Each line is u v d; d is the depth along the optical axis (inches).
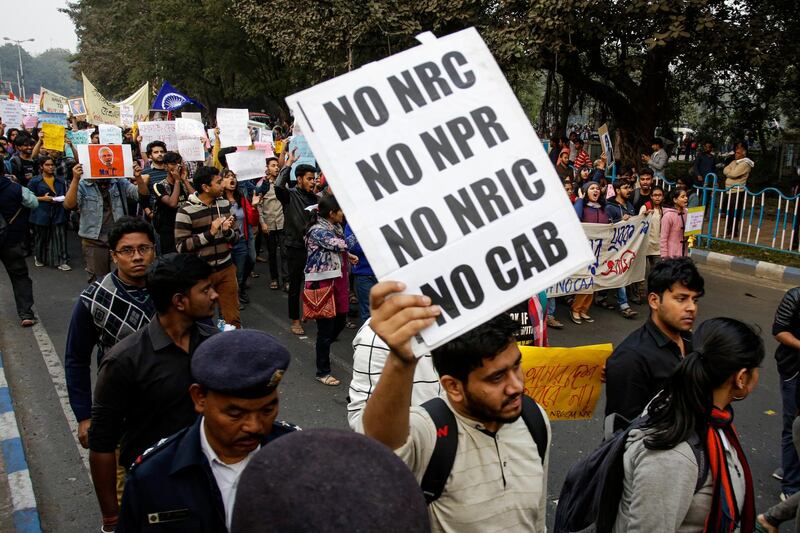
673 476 82.0
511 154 66.1
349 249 248.7
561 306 353.1
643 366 117.8
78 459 184.5
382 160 63.8
